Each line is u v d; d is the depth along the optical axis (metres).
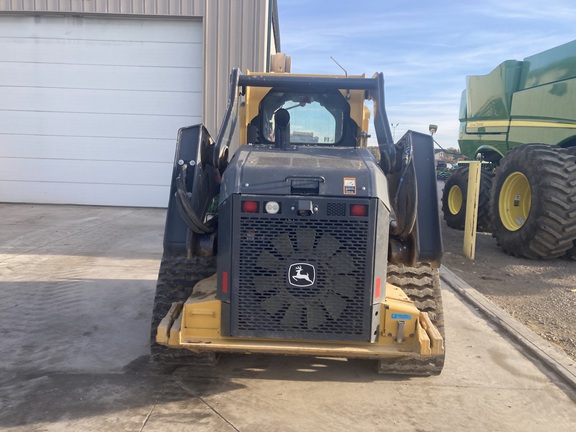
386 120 3.58
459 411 3.17
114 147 10.84
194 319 2.99
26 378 3.39
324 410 3.12
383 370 3.51
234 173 2.93
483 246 8.41
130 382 3.38
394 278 3.53
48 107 10.76
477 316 4.91
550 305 5.31
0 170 10.96
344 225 2.84
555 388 3.51
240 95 4.04
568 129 7.64
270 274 2.89
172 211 3.24
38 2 10.28
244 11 10.05
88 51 10.57
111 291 5.25
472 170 7.34
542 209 6.70
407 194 3.09
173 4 10.14
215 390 3.31
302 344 2.94
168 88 10.66
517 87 9.30
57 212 10.15
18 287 5.30
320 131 4.08
